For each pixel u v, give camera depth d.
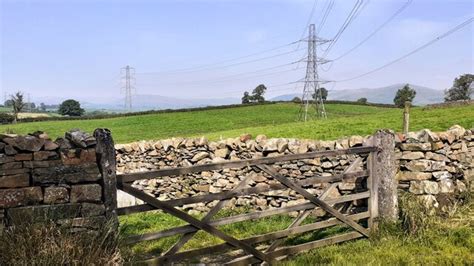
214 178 10.34
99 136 4.69
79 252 4.30
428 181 7.38
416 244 6.15
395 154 7.61
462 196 7.76
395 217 6.82
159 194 11.59
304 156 6.10
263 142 9.56
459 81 75.94
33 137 4.48
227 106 67.38
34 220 4.41
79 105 103.12
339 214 6.49
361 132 20.14
